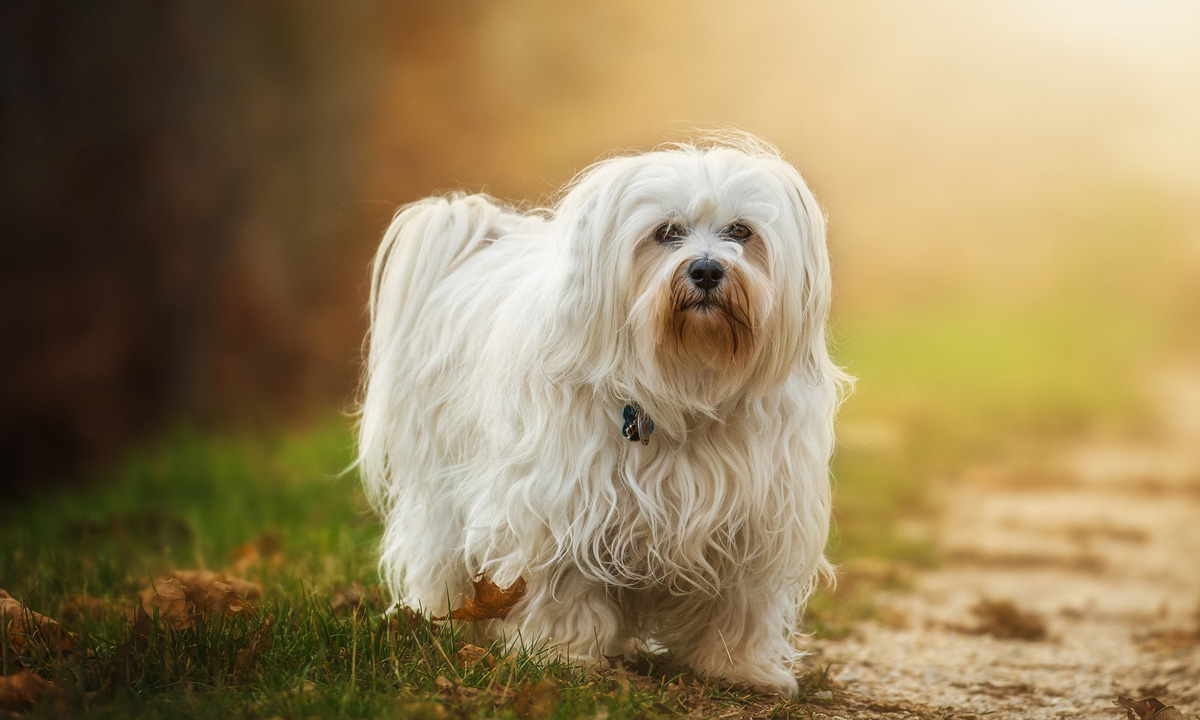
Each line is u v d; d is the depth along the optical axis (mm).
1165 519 10344
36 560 6637
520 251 5062
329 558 6605
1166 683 5453
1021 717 4922
